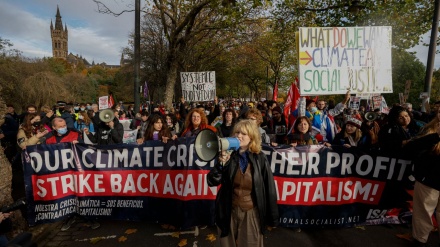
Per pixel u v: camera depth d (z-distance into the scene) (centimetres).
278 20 1335
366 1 1069
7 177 349
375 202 391
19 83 2559
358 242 360
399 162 384
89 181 404
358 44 520
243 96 6022
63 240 374
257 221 258
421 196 332
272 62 2973
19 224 362
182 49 1233
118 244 360
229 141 228
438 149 311
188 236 378
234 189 261
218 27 1206
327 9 1124
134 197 406
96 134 573
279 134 553
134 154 402
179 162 390
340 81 520
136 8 756
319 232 387
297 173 386
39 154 386
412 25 1183
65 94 2734
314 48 515
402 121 394
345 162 387
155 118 480
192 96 1005
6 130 729
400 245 353
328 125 581
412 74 3014
